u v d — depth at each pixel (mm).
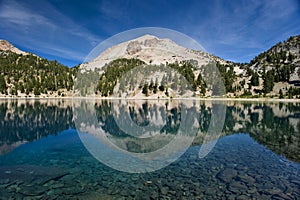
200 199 4871
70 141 10070
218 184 5559
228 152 8359
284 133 12805
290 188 5352
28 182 5742
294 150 8750
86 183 5617
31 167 6848
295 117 21422
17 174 6277
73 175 6125
